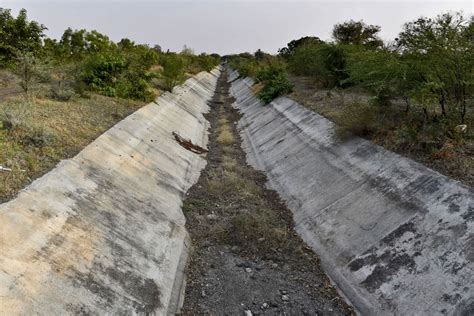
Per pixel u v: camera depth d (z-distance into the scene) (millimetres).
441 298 6621
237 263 9531
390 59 11984
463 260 6852
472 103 11758
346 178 11719
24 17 20828
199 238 10656
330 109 17672
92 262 7500
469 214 7480
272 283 8812
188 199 13055
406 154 10430
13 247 6484
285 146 17359
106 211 9336
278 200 13242
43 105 14883
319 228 10586
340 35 31266
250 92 36031
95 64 21078
